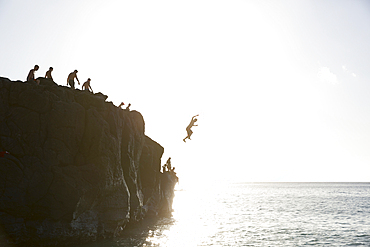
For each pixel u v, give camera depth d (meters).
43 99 21.23
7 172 18.86
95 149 22.39
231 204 72.12
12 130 20.00
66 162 21.11
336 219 42.00
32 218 19.28
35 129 20.56
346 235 29.91
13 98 20.70
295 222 39.12
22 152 19.83
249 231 31.88
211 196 119.94
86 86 27.25
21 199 18.84
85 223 21.44
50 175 20.06
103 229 23.09
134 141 31.25
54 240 19.62
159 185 40.47
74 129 21.94
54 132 21.05
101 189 22.06
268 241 26.67
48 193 19.72
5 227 18.14
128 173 28.48
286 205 66.69
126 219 26.03
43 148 20.48
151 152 38.06
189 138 20.19
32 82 22.05
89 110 23.12
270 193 136.25
